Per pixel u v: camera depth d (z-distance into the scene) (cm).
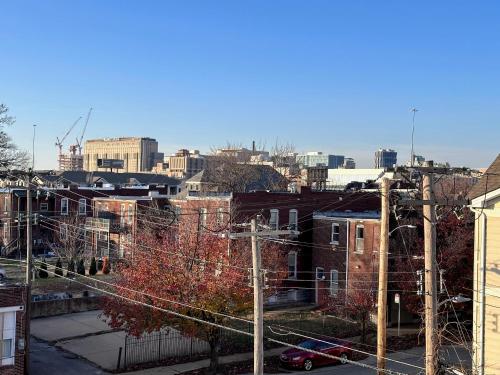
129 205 6091
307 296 4609
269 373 3028
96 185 7788
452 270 3578
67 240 5559
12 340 2314
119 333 3638
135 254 3334
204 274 2891
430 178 1647
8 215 6325
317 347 3169
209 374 2931
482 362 2130
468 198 2188
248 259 3444
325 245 4469
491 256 2123
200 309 2638
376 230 4062
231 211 4106
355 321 3866
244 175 8944
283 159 11469
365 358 3322
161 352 3250
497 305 2100
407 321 3988
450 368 2066
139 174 11269
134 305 2877
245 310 3028
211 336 2931
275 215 4600
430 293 1612
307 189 4762
